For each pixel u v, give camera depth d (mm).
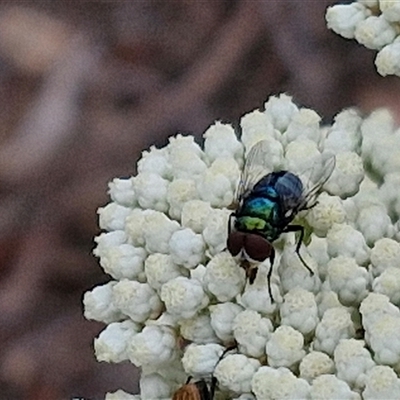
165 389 165
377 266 160
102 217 172
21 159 259
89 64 267
